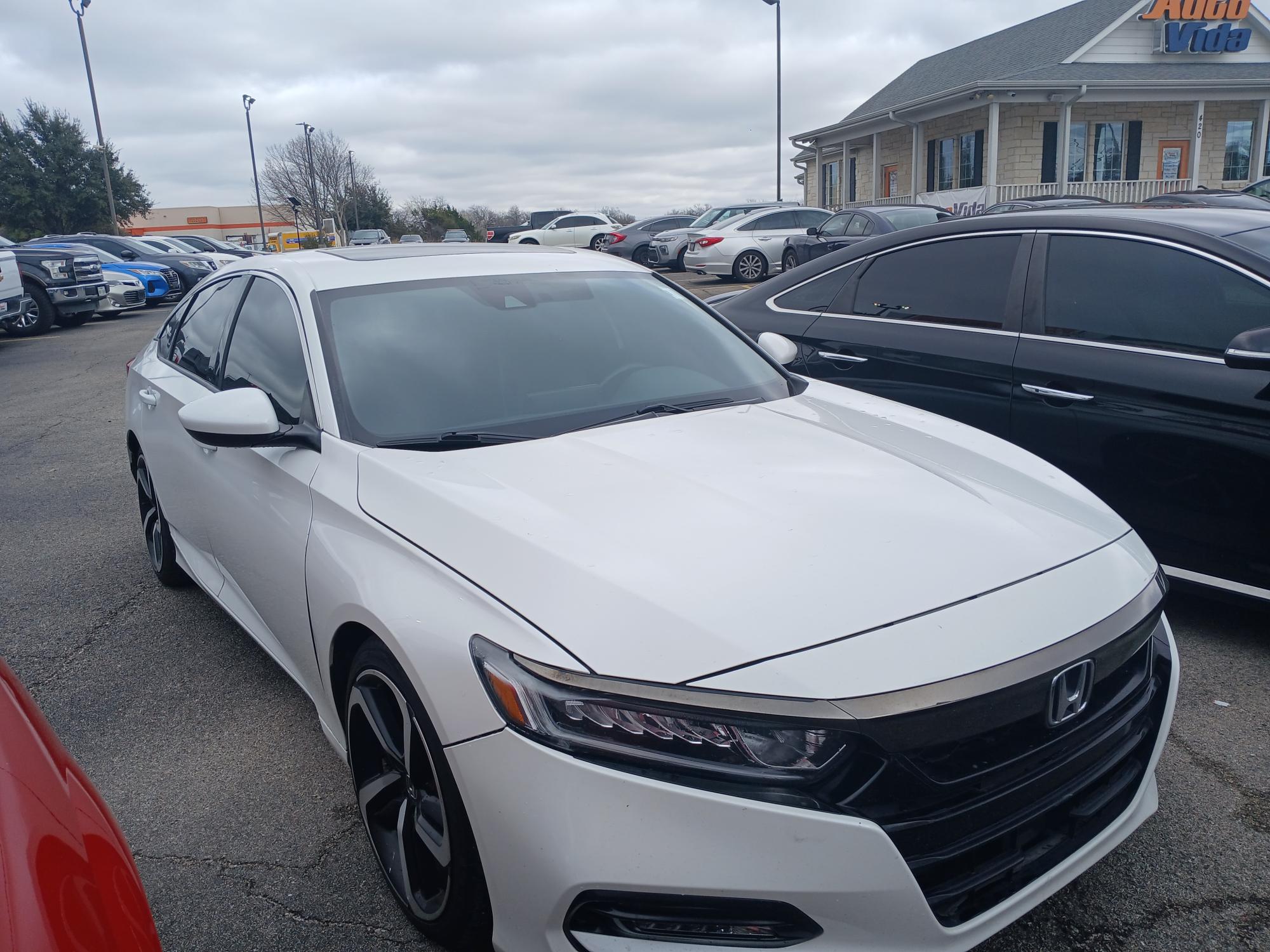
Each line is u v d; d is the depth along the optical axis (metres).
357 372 2.81
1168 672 2.25
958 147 27.91
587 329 3.22
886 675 1.72
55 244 19.72
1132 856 2.45
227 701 3.44
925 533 2.10
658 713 1.70
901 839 1.70
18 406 9.95
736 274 19.89
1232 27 26.53
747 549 1.99
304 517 2.58
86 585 4.66
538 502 2.20
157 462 3.98
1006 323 4.04
